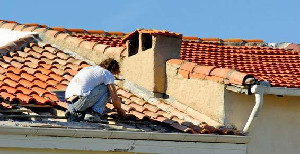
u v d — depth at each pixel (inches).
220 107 829.8
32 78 889.5
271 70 973.8
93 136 725.9
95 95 773.9
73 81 784.3
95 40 1059.9
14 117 753.6
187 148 776.3
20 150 704.4
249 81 804.6
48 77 896.9
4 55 964.0
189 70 866.1
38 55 965.2
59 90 838.5
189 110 856.9
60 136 713.0
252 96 841.5
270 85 826.2
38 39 1014.4
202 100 849.5
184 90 869.8
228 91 831.1
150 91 894.4
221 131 807.1
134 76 921.5
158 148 761.0
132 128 783.7
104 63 873.5
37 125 717.9
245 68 970.7
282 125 877.8
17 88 855.1
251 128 816.3
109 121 801.6
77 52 987.3
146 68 901.8
